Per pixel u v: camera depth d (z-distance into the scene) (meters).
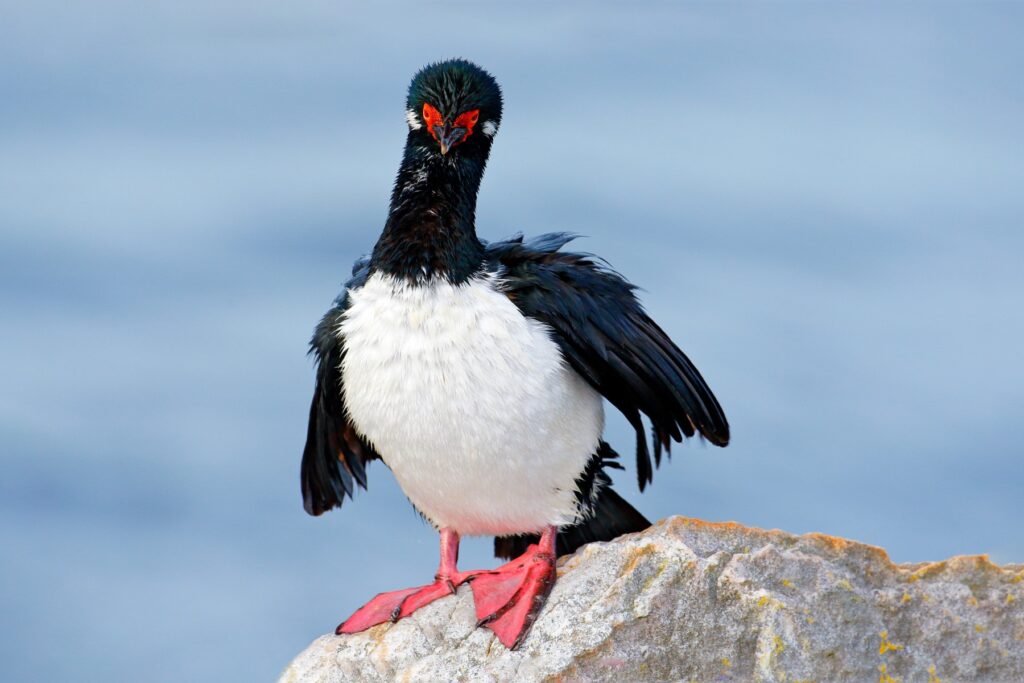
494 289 11.99
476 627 11.85
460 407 11.73
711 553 11.38
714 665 10.85
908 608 10.95
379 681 11.77
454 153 12.45
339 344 12.67
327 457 13.68
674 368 12.34
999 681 10.75
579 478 12.38
